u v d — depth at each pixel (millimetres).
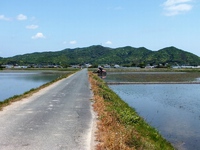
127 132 10789
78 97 24359
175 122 20750
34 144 9484
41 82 59750
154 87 53156
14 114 15453
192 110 26562
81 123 13078
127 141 9789
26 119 13969
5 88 45562
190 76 91500
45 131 11406
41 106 18766
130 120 15766
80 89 32812
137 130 13914
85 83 43438
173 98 36562
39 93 28047
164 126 19359
